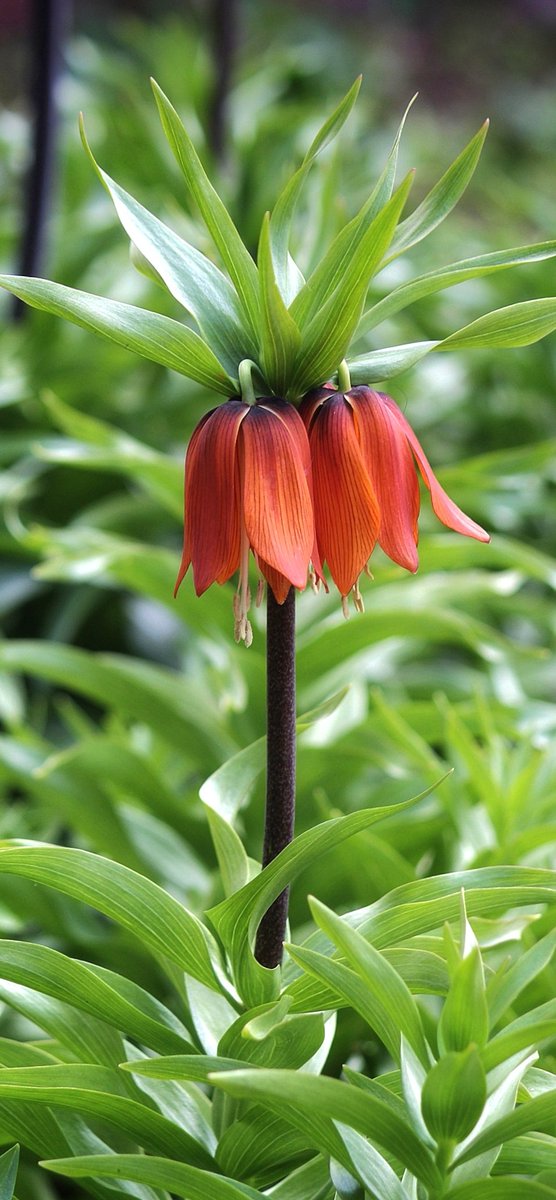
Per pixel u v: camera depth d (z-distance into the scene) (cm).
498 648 153
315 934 98
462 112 762
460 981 88
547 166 651
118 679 130
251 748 97
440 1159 90
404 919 94
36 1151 98
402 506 92
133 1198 98
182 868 128
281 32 689
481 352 259
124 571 135
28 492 204
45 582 200
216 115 272
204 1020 101
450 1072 87
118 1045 99
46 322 207
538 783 125
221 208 91
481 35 813
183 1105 100
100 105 302
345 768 127
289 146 253
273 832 95
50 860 93
